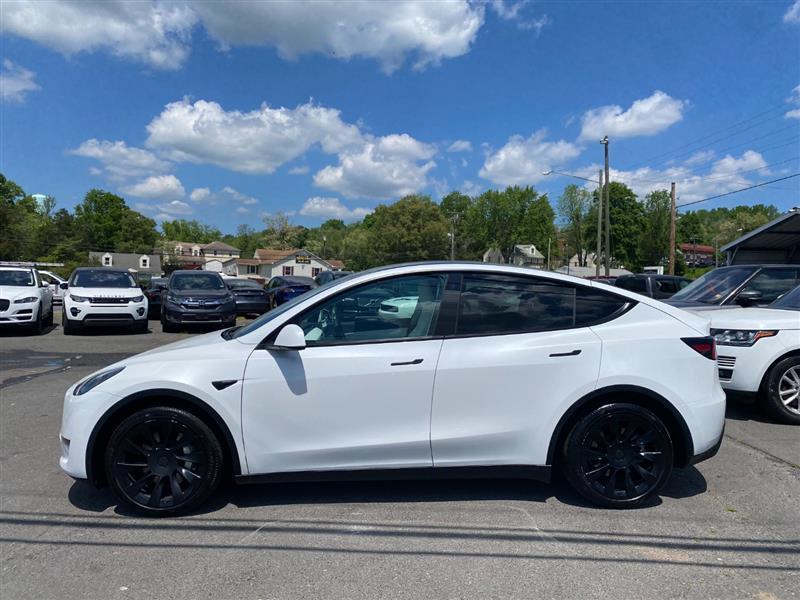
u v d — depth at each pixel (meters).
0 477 4.45
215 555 3.25
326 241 117.75
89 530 3.56
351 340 3.83
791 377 6.07
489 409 3.77
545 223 92.75
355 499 4.04
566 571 3.08
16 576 3.02
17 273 14.84
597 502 3.85
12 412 6.43
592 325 3.94
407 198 83.88
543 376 3.78
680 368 3.85
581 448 3.81
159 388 3.66
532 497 4.07
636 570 3.09
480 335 3.86
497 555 3.25
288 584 2.95
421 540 3.43
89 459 3.71
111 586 2.93
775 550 3.32
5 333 14.38
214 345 3.90
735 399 6.43
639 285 18.38
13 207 73.88
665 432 3.82
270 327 3.85
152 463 3.74
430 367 3.74
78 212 100.56
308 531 3.54
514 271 4.04
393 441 3.74
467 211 96.38
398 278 3.95
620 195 80.06
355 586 2.94
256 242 138.38
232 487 4.25
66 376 8.63
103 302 13.80
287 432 3.72
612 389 3.79
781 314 6.36
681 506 3.92
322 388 3.71
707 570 3.10
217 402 3.68
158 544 3.38
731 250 23.91
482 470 3.82
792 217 19.52
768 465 4.73
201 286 15.41
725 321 6.44
